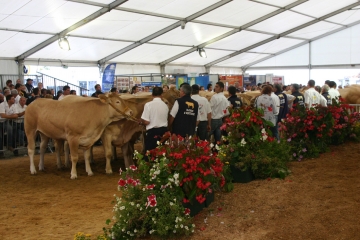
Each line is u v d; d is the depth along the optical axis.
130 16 16.38
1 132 11.81
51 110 8.73
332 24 27.34
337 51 29.72
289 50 31.33
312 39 30.44
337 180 6.15
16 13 13.39
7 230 5.37
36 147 12.66
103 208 6.24
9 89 13.15
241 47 27.00
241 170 6.48
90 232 5.07
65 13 14.42
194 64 28.03
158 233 4.43
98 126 8.48
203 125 8.95
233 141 6.82
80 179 8.54
